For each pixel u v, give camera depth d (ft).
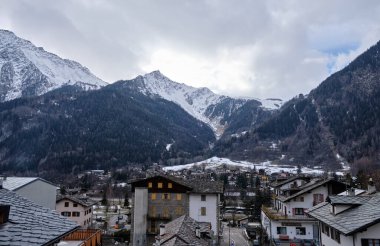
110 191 503.20
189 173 563.89
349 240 87.97
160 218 209.36
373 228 83.41
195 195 214.69
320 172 615.16
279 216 203.00
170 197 215.31
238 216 363.76
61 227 46.06
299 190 220.64
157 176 217.97
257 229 257.55
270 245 201.16
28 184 149.18
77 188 522.88
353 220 88.79
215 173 606.14
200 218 211.82
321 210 115.24
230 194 458.91
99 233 150.92
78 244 121.80
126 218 327.06
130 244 206.49
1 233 36.94
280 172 605.73
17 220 42.42
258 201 335.26
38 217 46.57
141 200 207.41
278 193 260.01
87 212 275.39
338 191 204.33
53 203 168.45
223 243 221.25
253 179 557.74
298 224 198.90
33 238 38.63
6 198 49.49
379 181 274.16
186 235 105.81
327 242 105.70
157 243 111.96
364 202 98.37
